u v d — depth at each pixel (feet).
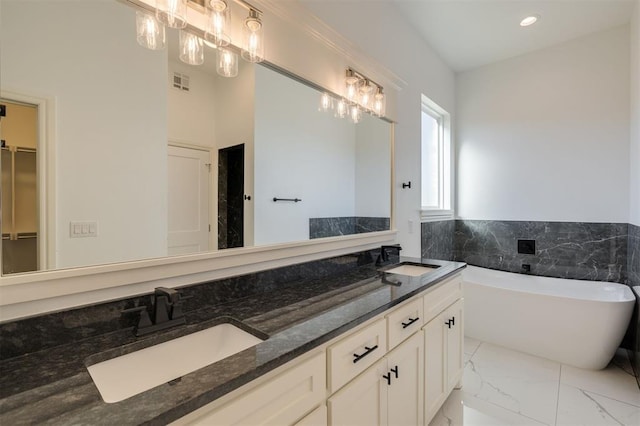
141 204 3.60
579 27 9.11
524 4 8.02
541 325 8.38
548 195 10.32
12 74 2.76
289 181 5.53
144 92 3.65
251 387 2.55
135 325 3.31
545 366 7.99
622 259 9.14
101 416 1.94
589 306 7.70
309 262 5.61
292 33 5.32
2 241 2.68
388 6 7.95
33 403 2.07
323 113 6.19
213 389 2.22
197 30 3.97
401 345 4.66
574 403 6.50
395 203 8.30
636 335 7.54
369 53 7.27
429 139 11.12
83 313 3.04
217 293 4.17
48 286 2.88
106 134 3.33
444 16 8.57
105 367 2.74
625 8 8.21
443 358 6.08
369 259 7.16
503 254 11.16
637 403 6.46
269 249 4.93
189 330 3.35
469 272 11.27
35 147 2.88
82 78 3.17
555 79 10.12
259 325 3.40
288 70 5.28
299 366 2.97
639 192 7.80
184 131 4.04
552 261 10.25
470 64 11.37
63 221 3.03
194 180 4.15
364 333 3.84
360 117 7.13
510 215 11.03
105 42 3.32
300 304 4.13
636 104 8.13
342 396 3.45
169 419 2.00
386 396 4.26
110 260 3.32
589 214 9.64
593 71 9.50
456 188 12.15
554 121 10.17
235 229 4.59
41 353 2.75
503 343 9.03
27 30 2.84
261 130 5.05
